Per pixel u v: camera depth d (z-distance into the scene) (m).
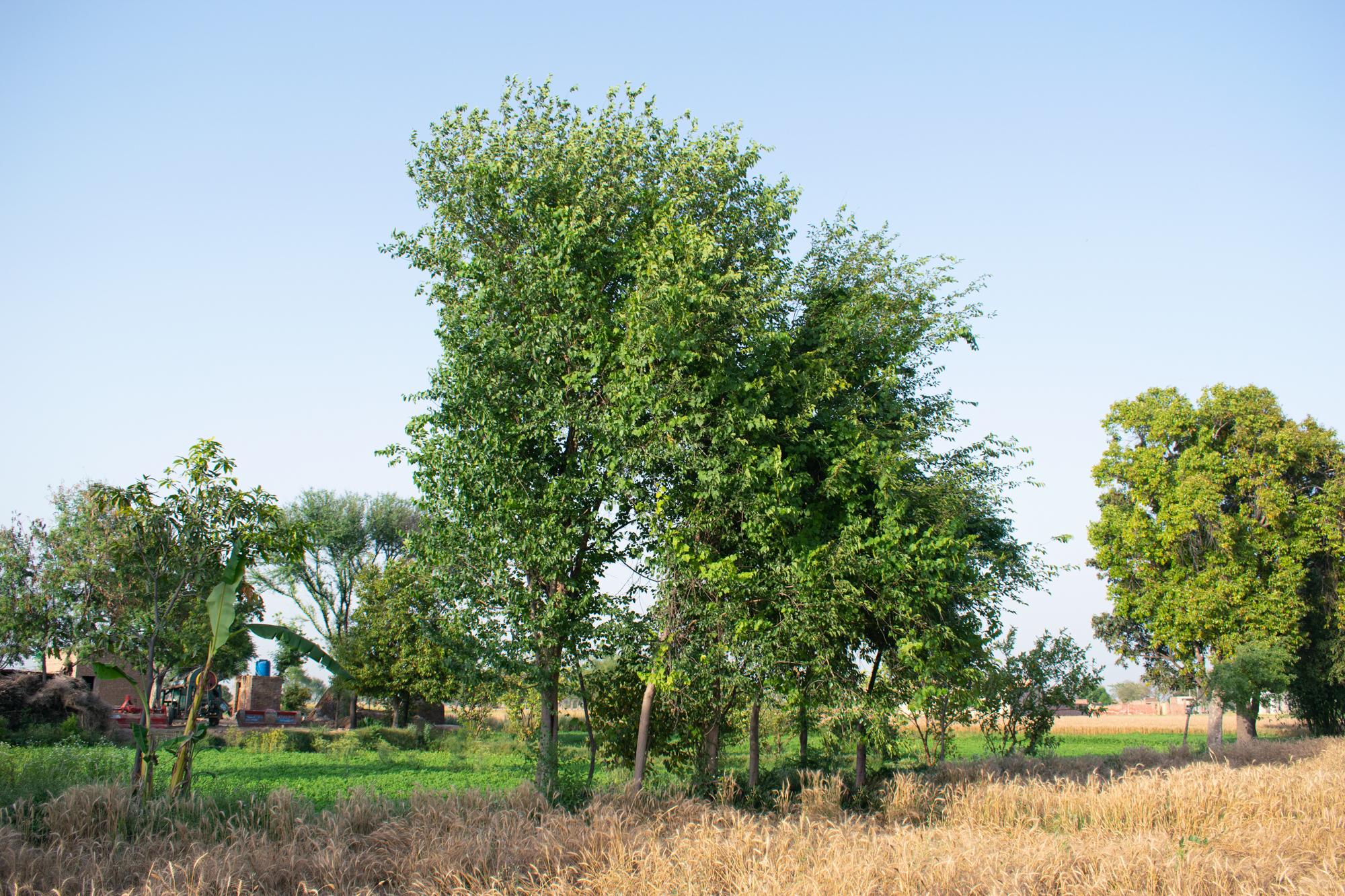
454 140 18.00
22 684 30.88
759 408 15.53
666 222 15.77
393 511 60.62
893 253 18.20
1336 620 40.25
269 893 8.40
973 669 17.61
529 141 17.72
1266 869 8.86
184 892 7.91
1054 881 8.73
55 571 31.86
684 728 17.86
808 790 15.42
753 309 15.70
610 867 9.32
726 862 9.40
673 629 16.44
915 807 14.55
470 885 8.91
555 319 16.38
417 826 10.53
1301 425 41.03
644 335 15.09
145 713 12.88
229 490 13.91
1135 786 13.44
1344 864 9.42
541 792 14.51
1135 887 8.48
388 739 37.06
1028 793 14.11
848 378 17.42
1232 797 13.05
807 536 16.27
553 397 16.52
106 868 8.62
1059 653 23.25
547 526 15.86
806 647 16.36
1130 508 43.25
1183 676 41.16
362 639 44.16
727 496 16.02
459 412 16.98
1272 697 43.59
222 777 21.30
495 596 16.31
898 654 16.12
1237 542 39.47
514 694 17.72
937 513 16.66
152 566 13.78
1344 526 39.34
